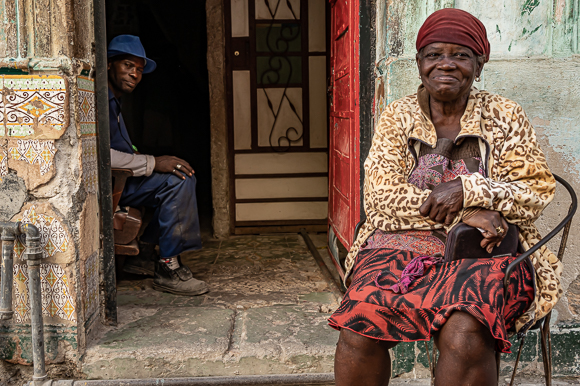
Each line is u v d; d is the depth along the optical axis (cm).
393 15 222
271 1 446
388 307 145
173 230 301
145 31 600
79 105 218
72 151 217
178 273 305
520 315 158
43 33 209
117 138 302
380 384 153
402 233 162
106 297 249
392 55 224
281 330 248
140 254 340
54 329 222
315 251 396
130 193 309
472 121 162
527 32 224
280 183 469
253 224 472
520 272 156
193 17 590
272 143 464
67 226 216
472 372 133
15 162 215
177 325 252
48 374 224
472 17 159
